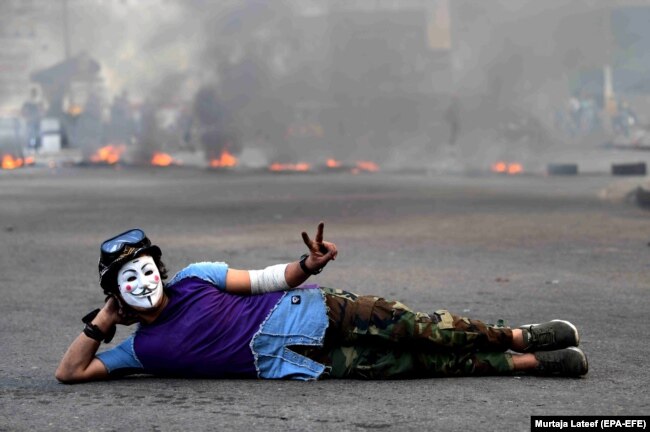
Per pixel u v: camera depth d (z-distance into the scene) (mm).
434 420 5465
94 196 24938
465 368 6363
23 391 6285
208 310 6312
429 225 17188
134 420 5582
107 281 6219
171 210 20656
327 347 6359
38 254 13766
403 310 6262
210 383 6352
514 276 11414
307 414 5625
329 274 11578
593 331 8211
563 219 18094
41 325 8742
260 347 6324
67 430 5426
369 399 5910
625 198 22578
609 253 13414
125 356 6395
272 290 6398
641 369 6711
